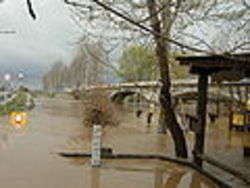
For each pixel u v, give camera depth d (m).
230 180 10.05
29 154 14.01
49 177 10.53
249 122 26.59
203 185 10.22
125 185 9.98
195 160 12.00
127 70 12.59
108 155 13.62
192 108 38.56
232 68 10.05
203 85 11.73
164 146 17.75
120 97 52.06
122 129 26.14
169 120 13.70
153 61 12.53
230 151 15.67
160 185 10.10
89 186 9.80
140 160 13.43
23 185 9.64
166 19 5.52
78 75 61.38
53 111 46.78
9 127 24.17
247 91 28.56
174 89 31.05
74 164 12.49
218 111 38.00
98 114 27.53
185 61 10.84
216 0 6.84
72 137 20.17
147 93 36.44
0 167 11.54
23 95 92.06
